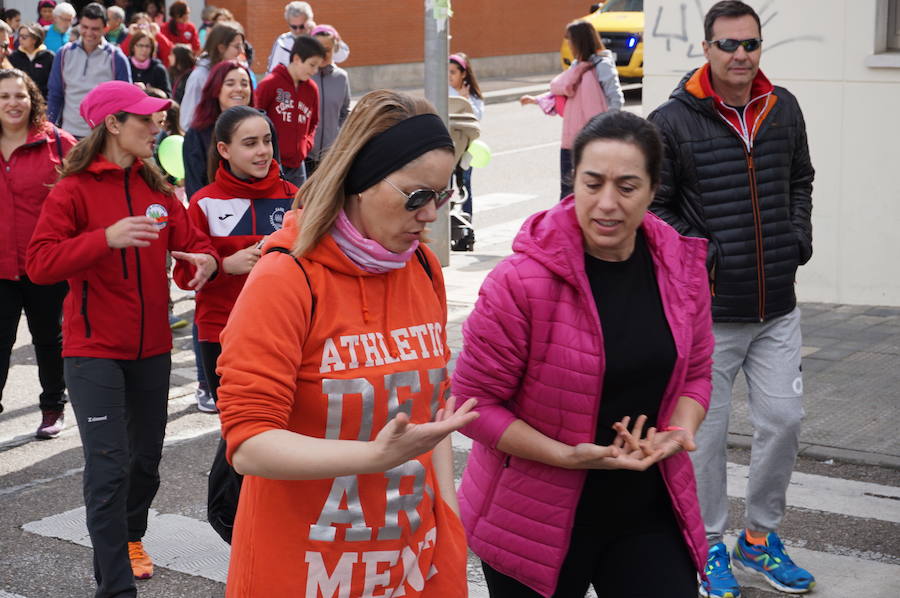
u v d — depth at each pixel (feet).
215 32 29.37
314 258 8.56
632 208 10.05
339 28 85.51
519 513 10.61
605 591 10.73
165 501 19.17
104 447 14.84
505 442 10.44
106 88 15.38
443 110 35.22
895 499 18.31
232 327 8.39
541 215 10.70
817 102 29.43
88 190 15.33
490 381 10.53
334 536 8.62
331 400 8.50
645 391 10.51
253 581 8.62
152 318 15.48
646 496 10.59
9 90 20.44
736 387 23.97
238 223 17.31
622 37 80.12
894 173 28.99
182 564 16.78
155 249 15.48
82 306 15.08
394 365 8.75
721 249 14.73
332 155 8.55
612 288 10.51
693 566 10.62
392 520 8.78
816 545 16.75
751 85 14.98
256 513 8.67
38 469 20.74
